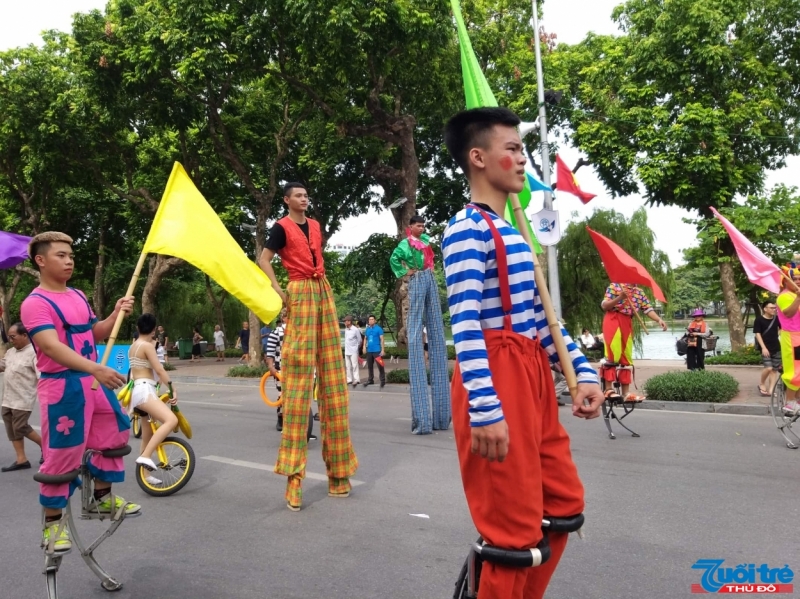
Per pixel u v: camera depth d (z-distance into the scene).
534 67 19.31
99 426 3.43
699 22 16.45
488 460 1.96
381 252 23.41
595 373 2.26
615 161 17.70
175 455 5.80
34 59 19.55
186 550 4.20
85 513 3.53
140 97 16.69
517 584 2.00
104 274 29.75
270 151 20.97
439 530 4.46
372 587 3.54
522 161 2.24
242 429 9.00
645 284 6.68
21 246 6.15
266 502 5.28
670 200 17.83
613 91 18.27
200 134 18.25
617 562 3.81
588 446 7.18
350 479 5.93
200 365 25.55
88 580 3.76
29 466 7.00
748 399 10.38
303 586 3.58
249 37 14.45
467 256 2.04
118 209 26.47
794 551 3.93
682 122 16.47
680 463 6.27
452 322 2.03
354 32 13.49
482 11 18.61
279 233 5.22
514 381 2.04
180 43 14.81
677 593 3.38
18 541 4.52
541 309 2.29
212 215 3.77
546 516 2.13
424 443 7.63
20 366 6.91
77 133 19.30
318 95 16.34
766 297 19.33
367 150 18.55
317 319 5.30
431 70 15.75
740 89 17.38
